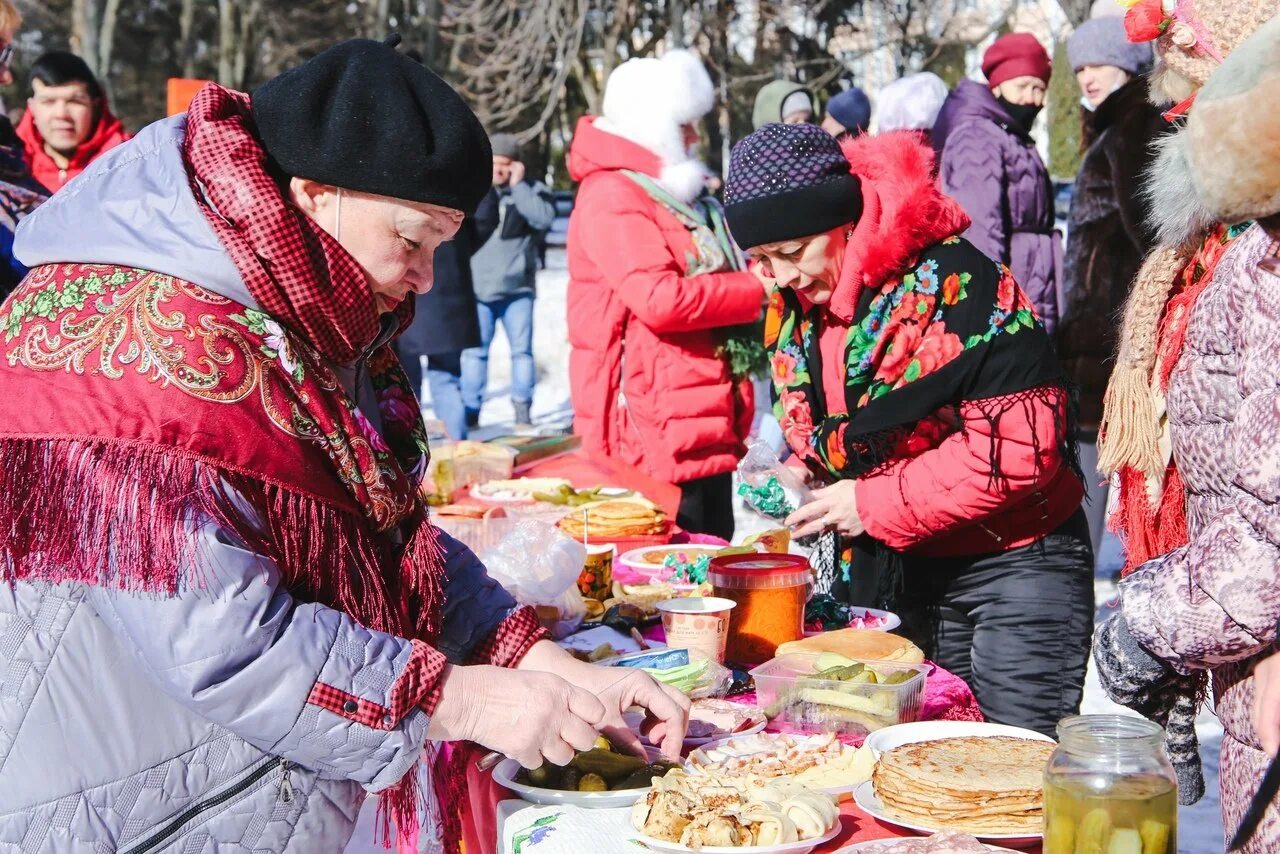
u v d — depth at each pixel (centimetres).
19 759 129
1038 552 252
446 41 2442
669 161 381
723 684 192
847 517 253
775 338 278
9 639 129
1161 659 149
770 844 136
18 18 316
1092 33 480
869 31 2005
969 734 168
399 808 149
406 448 166
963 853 127
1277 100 110
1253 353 140
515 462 388
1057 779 120
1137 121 411
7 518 125
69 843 130
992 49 530
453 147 140
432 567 157
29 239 142
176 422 129
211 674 127
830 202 241
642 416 389
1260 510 138
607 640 220
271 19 2797
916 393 241
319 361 142
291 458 136
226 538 129
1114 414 181
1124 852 116
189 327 132
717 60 1888
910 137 249
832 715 175
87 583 125
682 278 375
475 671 142
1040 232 521
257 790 136
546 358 1213
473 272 868
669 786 146
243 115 146
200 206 136
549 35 1934
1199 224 169
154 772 132
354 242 141
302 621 133
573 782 156
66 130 487
